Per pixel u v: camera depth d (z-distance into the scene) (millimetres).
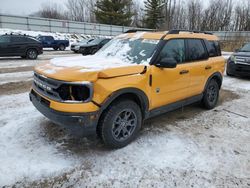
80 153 3215
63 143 3453
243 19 49531
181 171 2910
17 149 3250
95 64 3332
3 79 7863
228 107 5527
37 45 14164
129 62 3666
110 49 4254
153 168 2949
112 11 42062
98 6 42531
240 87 7781
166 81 3764
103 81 2928
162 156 3219
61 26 31812
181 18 52500
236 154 3348
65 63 3426
